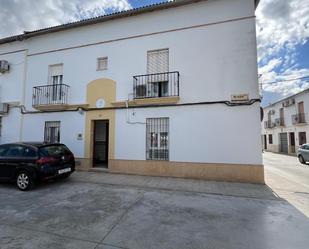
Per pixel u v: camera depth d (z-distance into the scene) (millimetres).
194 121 7559
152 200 5145
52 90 9781
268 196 5562
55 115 9578
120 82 8664
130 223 3803
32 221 3875
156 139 8117
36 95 9984
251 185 6609
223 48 7434
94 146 9719
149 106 8133
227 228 3637
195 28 7785
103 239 3215
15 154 6340
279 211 4496
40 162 5984
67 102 9398
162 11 8219
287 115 22281
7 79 10766
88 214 4219
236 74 7246
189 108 7645
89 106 9039
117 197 5375
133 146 8289
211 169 7266
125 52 8672
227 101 7230
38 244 3051
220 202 5051
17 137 10234
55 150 6613
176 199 5246
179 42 7949
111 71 8836
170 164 7742
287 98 21594
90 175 8023
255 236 3357
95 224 3750
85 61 9266
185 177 7527
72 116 9281
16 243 3078
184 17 7941
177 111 7773
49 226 3666
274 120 25391
